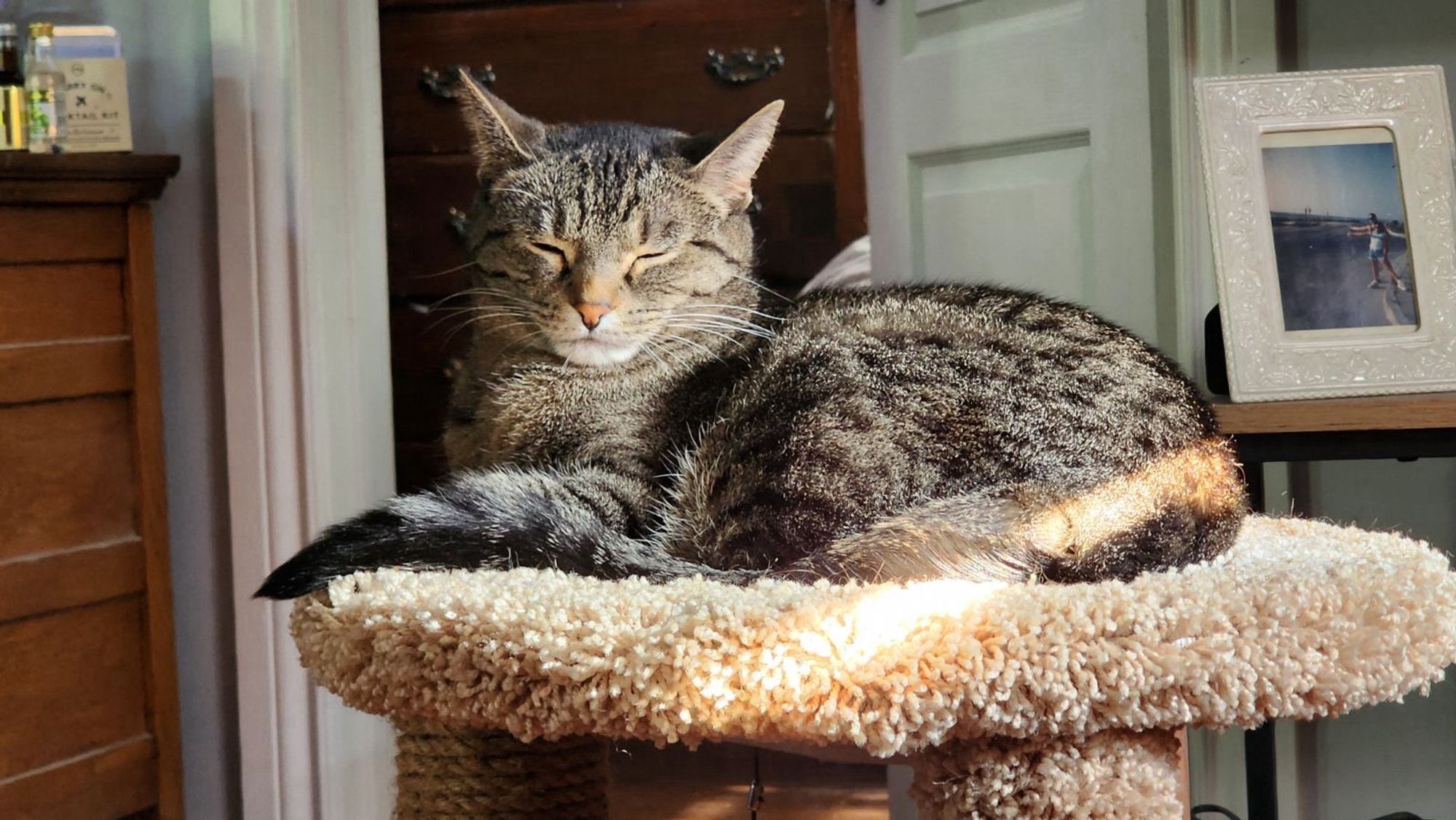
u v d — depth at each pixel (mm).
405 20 1815
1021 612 902
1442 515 1433
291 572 1003
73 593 1333
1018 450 1064
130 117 1432
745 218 1259
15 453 1298
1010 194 1536
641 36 1783
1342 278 1261
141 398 1378
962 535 1041
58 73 1340
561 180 1183
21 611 1296
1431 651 947
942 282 1319
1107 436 1065
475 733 1143
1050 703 887
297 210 1435
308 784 1452
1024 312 1183
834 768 1806
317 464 1453
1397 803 1454
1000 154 1556
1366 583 955
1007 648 890
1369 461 1442
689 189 1199
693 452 1148
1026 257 1528
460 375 1307
